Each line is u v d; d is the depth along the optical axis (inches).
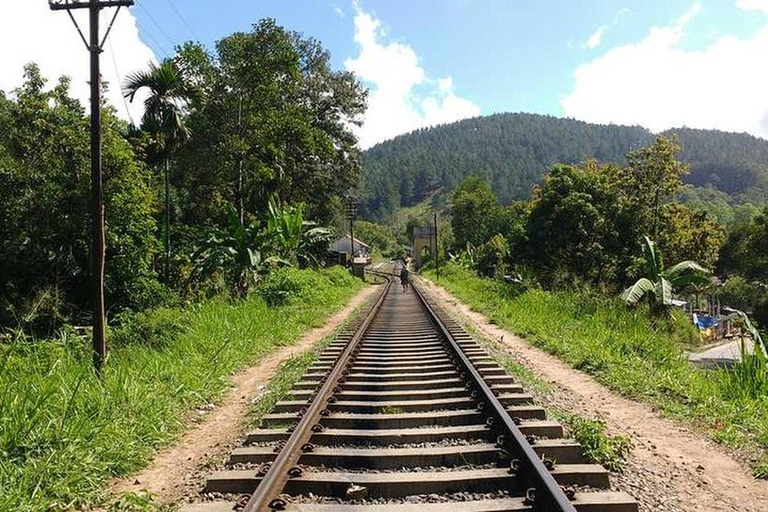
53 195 704.4
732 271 1809.8
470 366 341.4
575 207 1119.0
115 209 719.7
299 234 1175.0
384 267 3929.6
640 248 1142.3
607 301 708.0
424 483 177.8
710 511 173.6
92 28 370.3
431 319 705.0
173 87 961.5
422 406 273.6
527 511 158.4
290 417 257.1
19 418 226.4
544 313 705.6
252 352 476.7
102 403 267.1
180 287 900.6
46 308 599.8
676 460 221.9
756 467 212.7
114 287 738.8
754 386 336.2
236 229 874.8
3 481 191.6
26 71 720.3
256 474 186.9
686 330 749.9
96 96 374.0
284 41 1091.9
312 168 1685.5
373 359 418.3
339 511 161.5
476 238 3097.9
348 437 224.7
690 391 328.5
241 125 1115.9
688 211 1301.7
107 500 192.1
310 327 693.9
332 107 1731.1
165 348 429.4
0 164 690.8
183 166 1222.9
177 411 292.2
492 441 223.3
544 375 393.4
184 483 201.3
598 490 175.3
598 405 311.0
